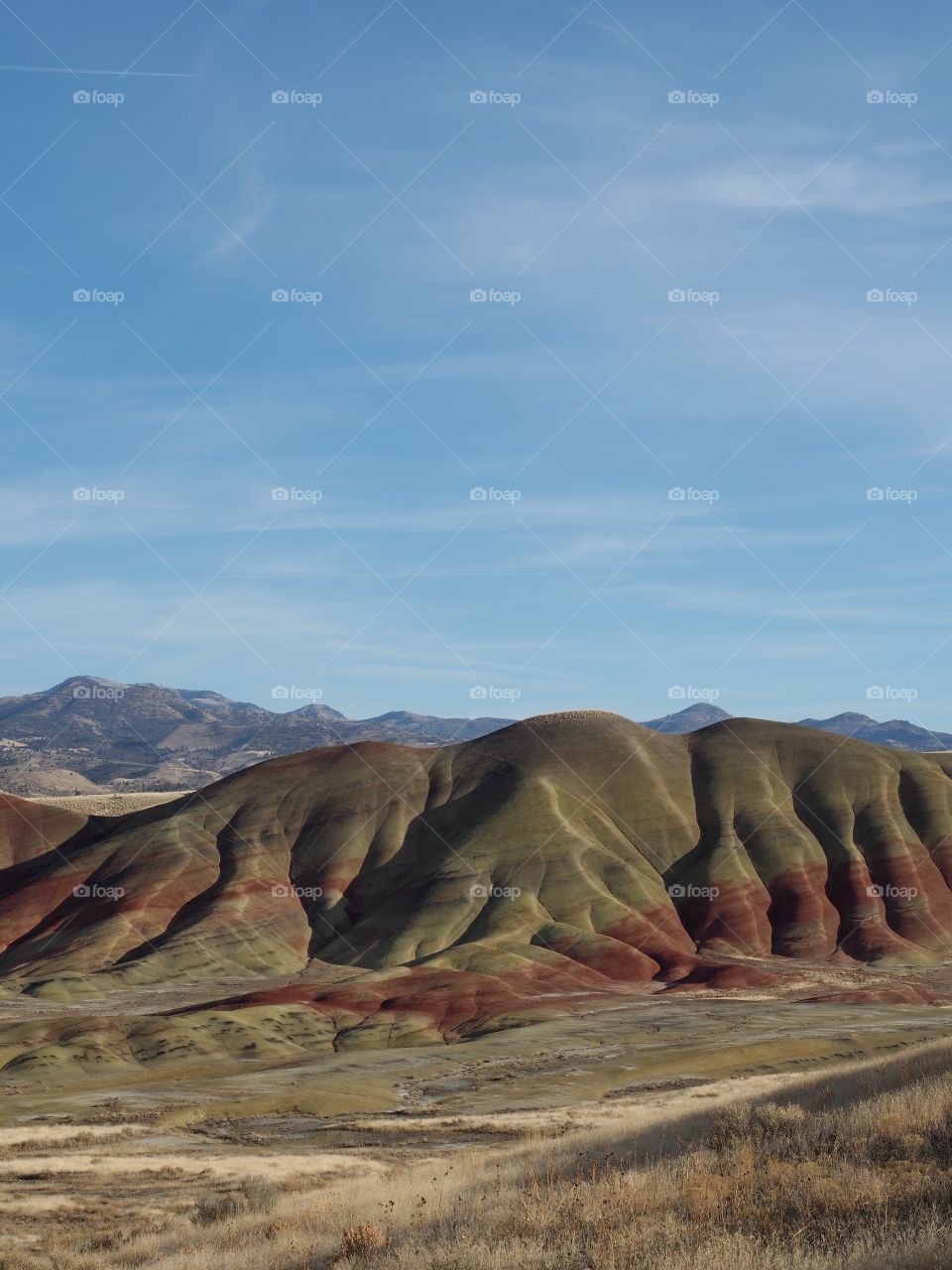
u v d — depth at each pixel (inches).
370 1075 3174.2
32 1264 933.2
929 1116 796.6
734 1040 3715.6
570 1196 725.9
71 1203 1314.0
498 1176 975.0
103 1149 1831.9
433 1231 722.8
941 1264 486.6
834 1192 628.1
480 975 5575.8
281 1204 1161.4
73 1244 1055.0
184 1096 2669.8
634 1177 753.6
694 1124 1128.2
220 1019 4365.2
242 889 7568.9
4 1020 5206.7
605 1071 3102.9
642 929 6973.4
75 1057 3777.1
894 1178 649.6
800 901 7455.7
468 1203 808.3
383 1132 2081.7
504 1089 2849.4
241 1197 1234.6
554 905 7204.7
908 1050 1539.1
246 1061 3956.7
